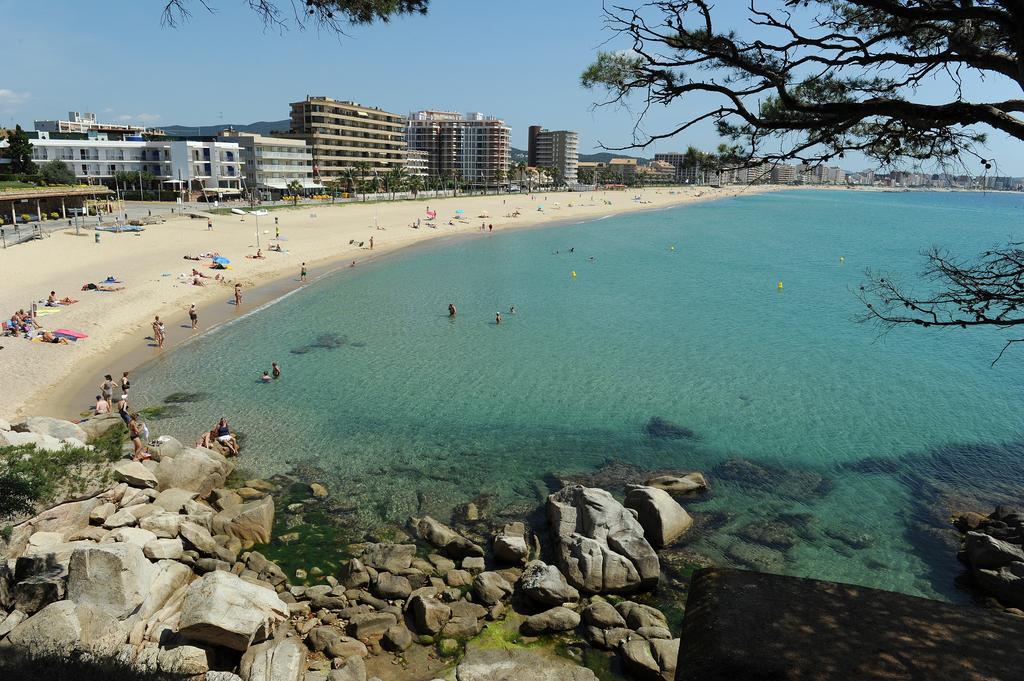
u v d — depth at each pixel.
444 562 17.83
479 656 14.01
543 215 148.12
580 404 31.11
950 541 19.86
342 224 106.75
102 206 99.12
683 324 47.47
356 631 14.56
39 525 16.41
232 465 23.66
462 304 53.34
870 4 7.15
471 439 27.03
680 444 26.86
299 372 35.25
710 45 8.62
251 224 97.50
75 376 33.19
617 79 9.05
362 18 10.54
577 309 52.06
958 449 26.61
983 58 7.75
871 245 99.62
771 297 57.84
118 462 20.84
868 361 38.72
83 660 10.92
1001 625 5.33
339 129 169.50
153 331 42.12
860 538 20.00
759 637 5.23
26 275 53.09
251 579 16.53
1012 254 8.50
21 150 96.94
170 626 13.59
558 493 20.64
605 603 15.66
